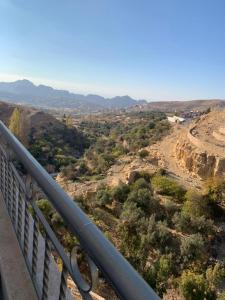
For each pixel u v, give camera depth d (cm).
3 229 295
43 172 179
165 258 2383
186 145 4669
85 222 126
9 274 236
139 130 8275
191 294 2027
